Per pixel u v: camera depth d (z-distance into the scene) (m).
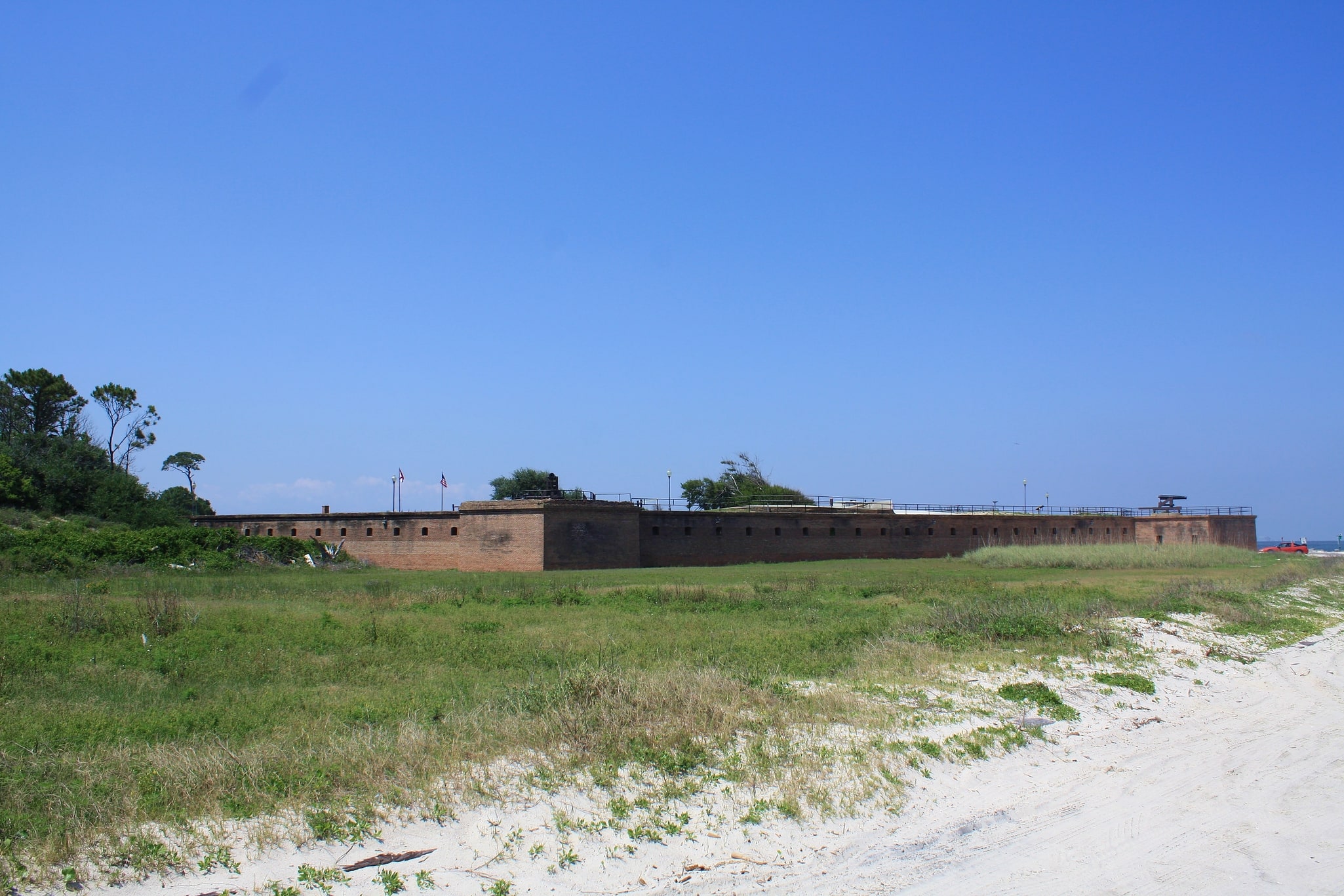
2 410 87.94
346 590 36.97
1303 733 15.80
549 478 64.38
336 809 10.09
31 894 8.15
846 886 9.38
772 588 38.69
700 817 10.84
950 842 10.60
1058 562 67.81
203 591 34.91
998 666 19.42
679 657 19.77
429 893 8.87
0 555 41.78
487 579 47.97
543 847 9.79
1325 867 9.83
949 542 82.75
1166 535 102.25
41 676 16.97
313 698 15.67
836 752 12.96
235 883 8.66
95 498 70.00
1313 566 60.16
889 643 21.95
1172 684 19.62
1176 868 9.83
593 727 13.12
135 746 12.00
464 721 13.34
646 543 66.19
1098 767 13.66
